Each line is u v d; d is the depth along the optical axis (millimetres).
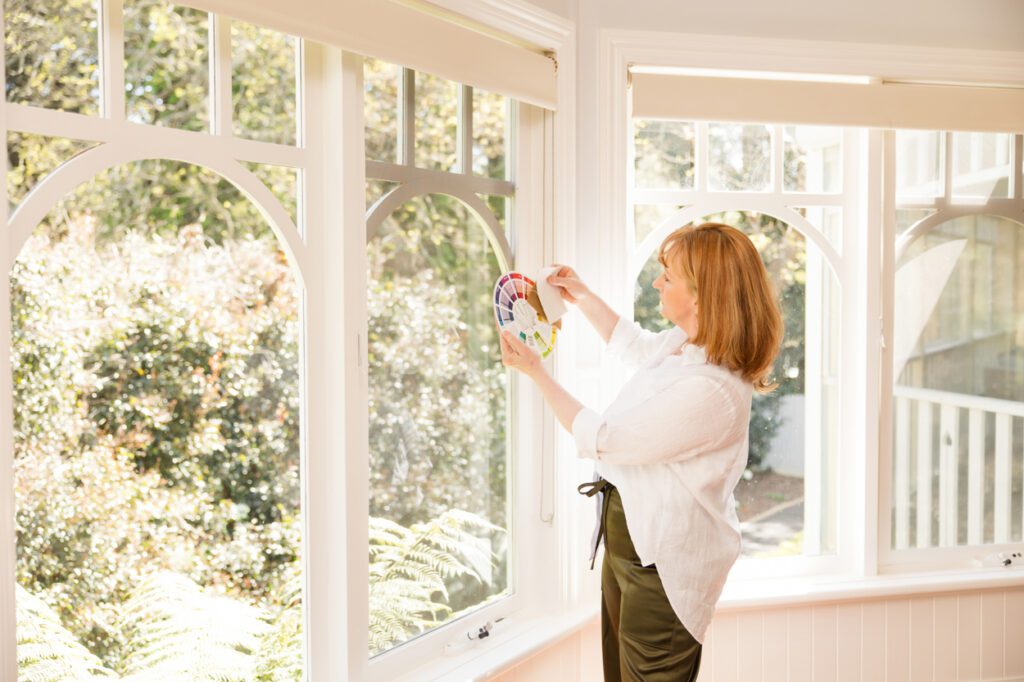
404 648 2064
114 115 1490
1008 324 3035
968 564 3021
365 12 1752
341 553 1893
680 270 1921
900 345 2953
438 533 2184
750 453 2893
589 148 2514
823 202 2875
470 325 2262
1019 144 2990
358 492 1915
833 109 2699
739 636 2801
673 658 1928
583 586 2543
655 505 1898
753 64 2625
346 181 1861
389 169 1989
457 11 2018
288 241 1792
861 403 2904
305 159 1830
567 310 2342
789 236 2875
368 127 1938
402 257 2049
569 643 2516
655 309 2787
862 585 2850
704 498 1891
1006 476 3062
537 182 2430
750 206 2818
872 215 2844
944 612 2936
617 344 2262
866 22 2725
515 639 2303
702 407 1813
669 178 2766
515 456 2430
